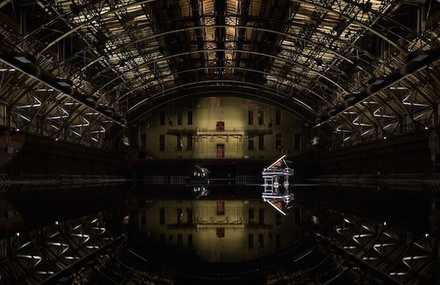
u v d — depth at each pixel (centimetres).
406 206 1917
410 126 4797
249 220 1452
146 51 4459
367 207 1928
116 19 3819
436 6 3081
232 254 862
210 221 1429
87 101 4322
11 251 844
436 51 2680
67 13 2972
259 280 662
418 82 4072
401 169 4138
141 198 2800
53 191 3095
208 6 4206
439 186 3173
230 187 4847
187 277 686
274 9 3828
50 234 1096
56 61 4003
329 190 3684
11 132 3450
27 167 3747
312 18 3853
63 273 665
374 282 616
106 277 659
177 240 1031
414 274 664
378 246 922
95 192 3359
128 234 1136
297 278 664
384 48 4034
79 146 4925
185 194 3316
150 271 720
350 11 3191
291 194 3159
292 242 997
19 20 3184
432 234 1075
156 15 3988
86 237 1070
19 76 3681
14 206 1855
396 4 3203
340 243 968
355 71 4638
